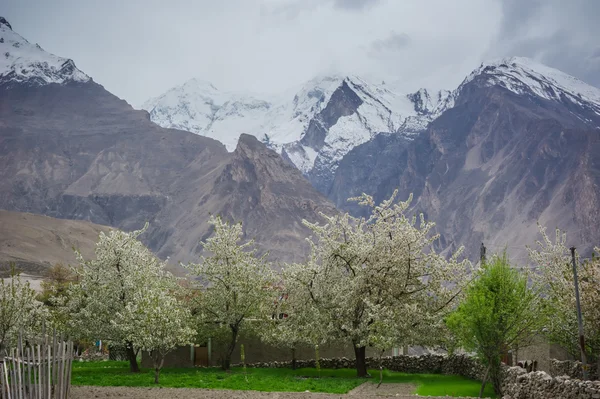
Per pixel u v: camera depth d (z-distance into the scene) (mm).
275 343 56594
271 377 48375
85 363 64875
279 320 55500
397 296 50625
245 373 48250
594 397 26328
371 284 50500
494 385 38156
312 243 54469
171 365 59938
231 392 37688
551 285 46875
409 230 50531
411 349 68062
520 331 38250
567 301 42688
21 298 50469
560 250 48938
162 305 46688
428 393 39938
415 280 51281
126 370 54188
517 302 37188
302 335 51688
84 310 52812
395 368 54656
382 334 45812
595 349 41438
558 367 43125
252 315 57000
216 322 56438
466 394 39625
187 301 59000
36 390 25781
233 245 57000
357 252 50938
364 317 49438
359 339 50219
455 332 41656
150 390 38438
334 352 59188
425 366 52906
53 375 26484
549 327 42719
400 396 36125
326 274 52531
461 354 50125
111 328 52000
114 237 54875
